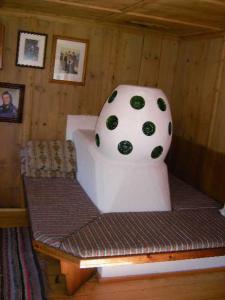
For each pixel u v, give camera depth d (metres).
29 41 2.97
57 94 3.15
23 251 2.57
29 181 2.76
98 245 1.89
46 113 3.16
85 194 2.62
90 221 2.17
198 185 3.07
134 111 2.36
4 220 2.98
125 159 2.41
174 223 2.28
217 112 2.84
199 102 3.09
